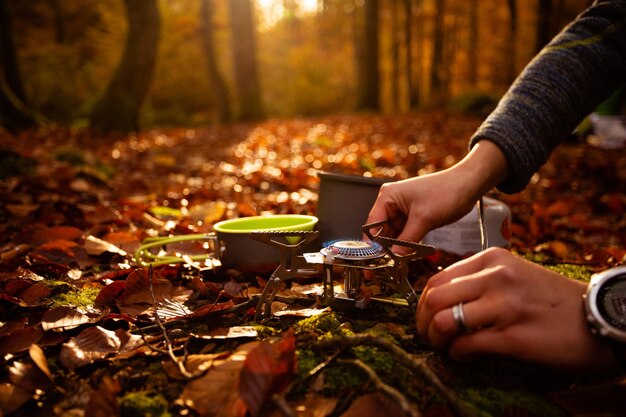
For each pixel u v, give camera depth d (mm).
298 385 975
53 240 2152
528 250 2207
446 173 1262
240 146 7902
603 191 4105
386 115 15898
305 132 10570
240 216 2771
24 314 1380
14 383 1010
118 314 1324
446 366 1063
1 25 10984
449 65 24484
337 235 1597
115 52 20297
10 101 9398
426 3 24688
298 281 1631
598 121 7559
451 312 912
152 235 2338
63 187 3244
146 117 18125
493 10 20594
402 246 1201
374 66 18875
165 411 942
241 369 943
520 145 1312
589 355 902
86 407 960
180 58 23094
